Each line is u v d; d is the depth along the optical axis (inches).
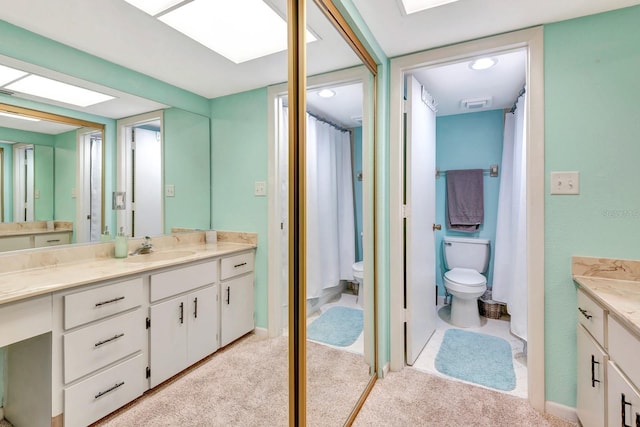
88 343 50.4
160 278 65.2
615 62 59.2
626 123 58.6
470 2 56.5
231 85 90.0
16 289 42.3
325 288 77.1
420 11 59.1
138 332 60.2
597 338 50.9
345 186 86.0
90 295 50.6
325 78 74.8
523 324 89.7
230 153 98.0
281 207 93.4
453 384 74.2
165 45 65.9
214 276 81.4
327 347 74.8
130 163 69.9
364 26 62.8
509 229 113.1
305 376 47.1
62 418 46.7
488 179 124.6
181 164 87.8
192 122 92.4
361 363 77.5
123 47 64.1
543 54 63.7
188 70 79.2
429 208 98.8
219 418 60.8
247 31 65.2
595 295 49.8
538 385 64.5
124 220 69.3
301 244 46.0
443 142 131.6
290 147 45.3
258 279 95.3
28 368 46.2
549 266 63.9
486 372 79.6
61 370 46.4
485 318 117.3
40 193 50.9
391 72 79.1
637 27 57.8
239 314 89.9
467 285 103.6
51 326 45.1
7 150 45.7
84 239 60.1
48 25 50.9
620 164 59.0
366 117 76.5
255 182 94.3
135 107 71.1
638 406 37.3
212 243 96.8
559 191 62.8
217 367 76.8
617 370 43.5
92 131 59.9
